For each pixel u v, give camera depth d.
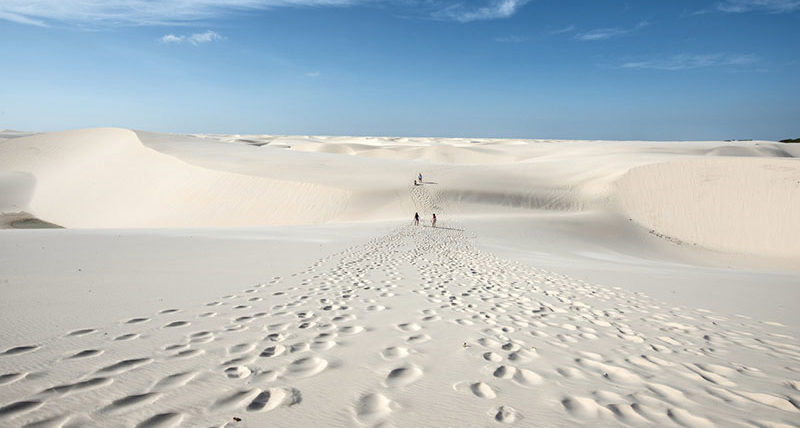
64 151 47.62
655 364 3.58
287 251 10.68
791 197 23.11
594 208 27.77
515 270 9.29
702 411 2.71
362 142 113.31
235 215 29.28
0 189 37.28
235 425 2.39
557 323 4.84
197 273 7.43
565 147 76.25
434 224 20.23
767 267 18.31
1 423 2.35
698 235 23.31
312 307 5.20
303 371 3.19
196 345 3.73
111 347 3.64
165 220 29.56
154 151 40.22
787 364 3.71
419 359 3.50
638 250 20.25
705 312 5.88
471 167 40.34
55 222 31.75
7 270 7.19
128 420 2.43
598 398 2.85
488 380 3.10
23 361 3.29
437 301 5.73
